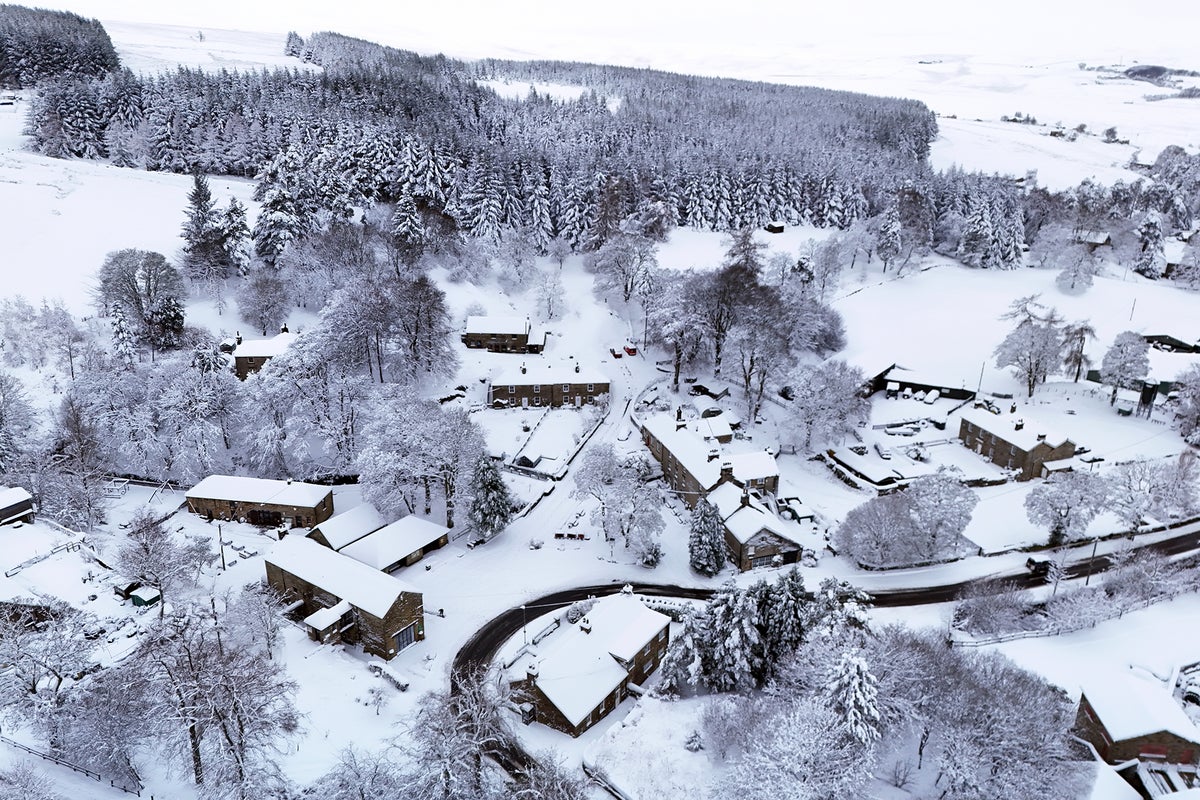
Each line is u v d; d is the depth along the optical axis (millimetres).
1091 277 157125
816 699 51250
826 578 78562
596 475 87625
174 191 157625
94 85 184500
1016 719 49438
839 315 138625
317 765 53312
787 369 118938
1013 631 70938
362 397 100938
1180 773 53000
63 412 94062
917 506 83062
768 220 178625
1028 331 117688
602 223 153875
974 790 48219
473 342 126625
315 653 67188
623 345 130750
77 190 150250
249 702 47125
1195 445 104812
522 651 69562
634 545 84625
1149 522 90500
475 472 86062
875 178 197875
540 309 137375
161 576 68750
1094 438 107312
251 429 98562
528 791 48125
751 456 97562
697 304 118250
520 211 159750
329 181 141375
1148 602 74562
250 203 153875
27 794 42938
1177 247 192000
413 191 149375
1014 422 103375
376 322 108250
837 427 106500
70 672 56250
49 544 74938
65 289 120188
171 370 101000
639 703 63500
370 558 78688
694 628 64938
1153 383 114312
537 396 114188
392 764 50562
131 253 116125
